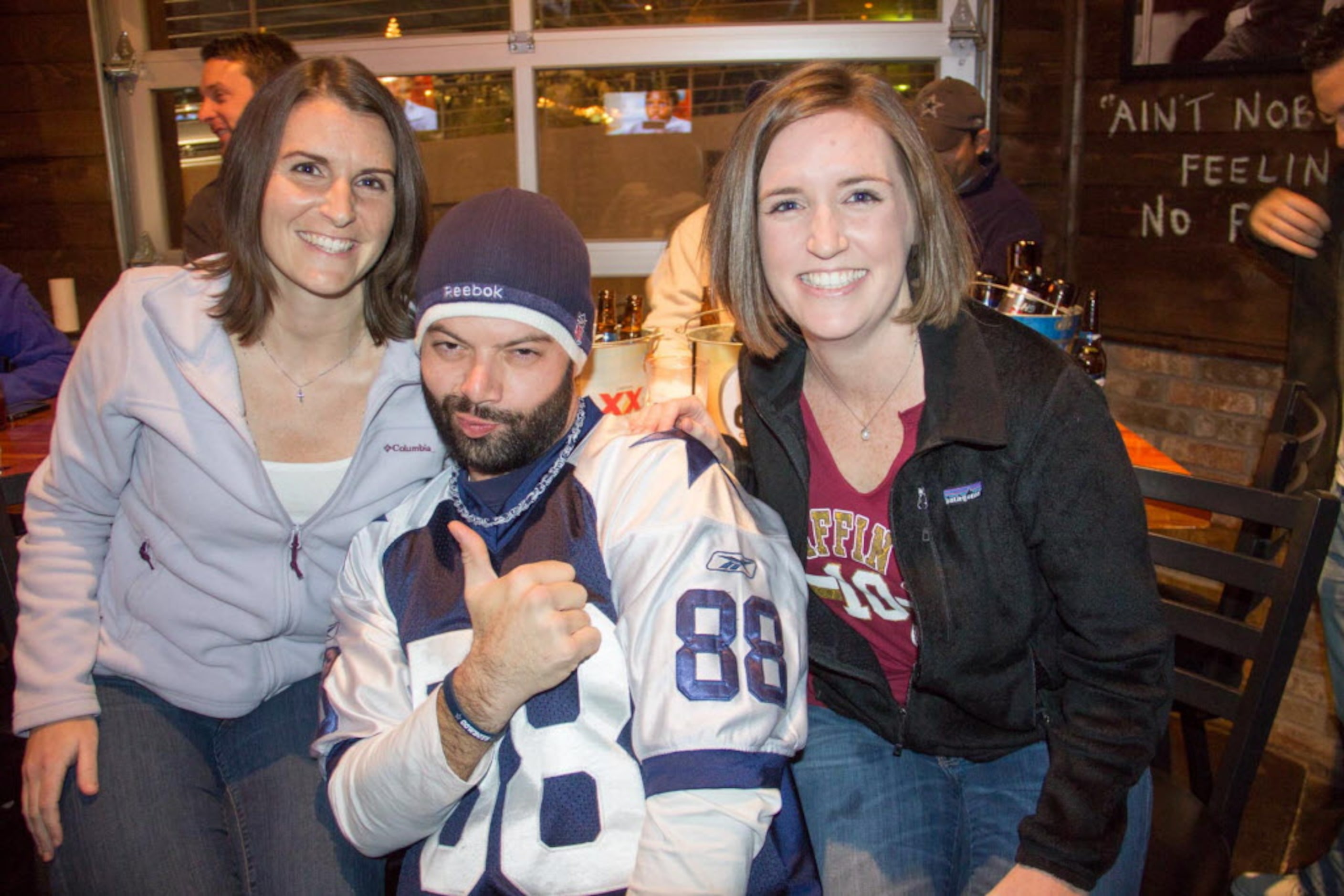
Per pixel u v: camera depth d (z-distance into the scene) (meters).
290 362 1.37
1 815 1.98
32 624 1.35
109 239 3.68
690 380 1.60
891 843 1.26
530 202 1.15
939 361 1.20
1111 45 2.93
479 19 3.45
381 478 1.36
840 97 1.16
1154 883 1.29
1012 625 1.20
